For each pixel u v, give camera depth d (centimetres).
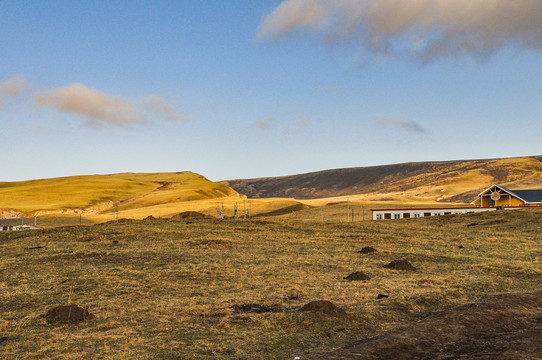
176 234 4162
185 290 2067
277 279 2288
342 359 1167
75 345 1279
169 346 1270
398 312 1652
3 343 1312
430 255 3183
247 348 1259
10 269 2659
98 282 2217
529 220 5447
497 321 1530
